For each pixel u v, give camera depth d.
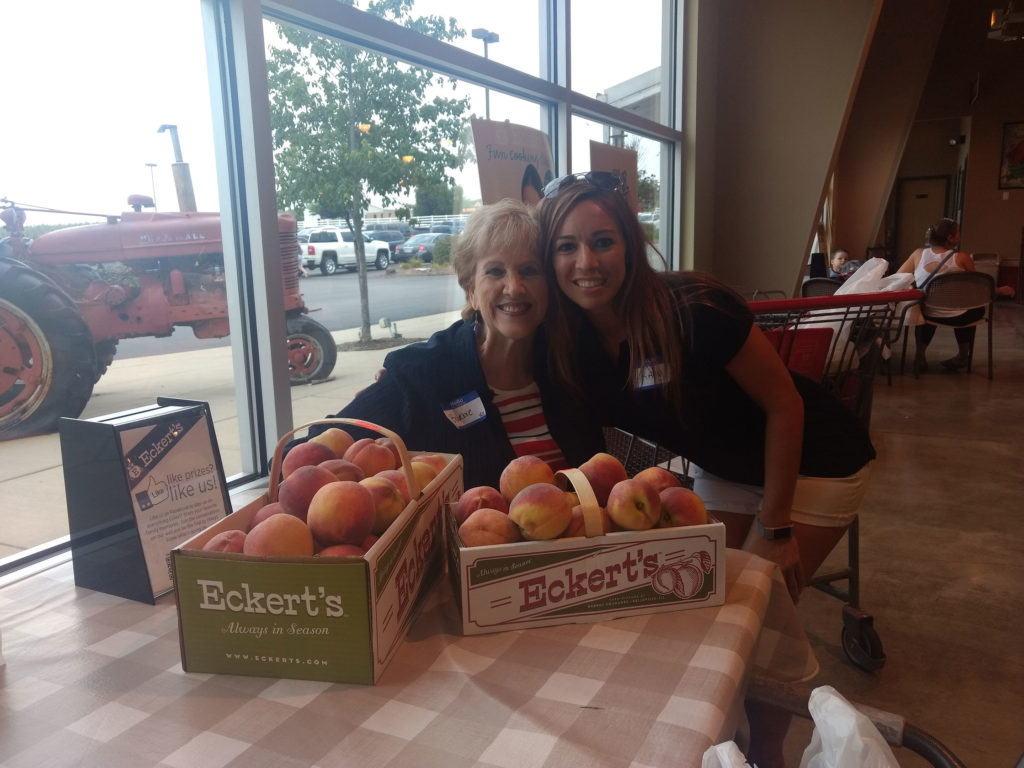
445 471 1.04
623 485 0.88
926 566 2.83
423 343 1.44
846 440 1.53
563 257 1.27
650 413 1.43
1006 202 13.62
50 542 1.47
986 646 2.29
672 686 0.73
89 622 0.92
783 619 1.03
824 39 5.07
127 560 0.97
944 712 1.98
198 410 1.07
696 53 4.98
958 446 4.31
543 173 2.79
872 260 5.62
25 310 2.08
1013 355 7.30
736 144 5.54
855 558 2.18
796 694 0.87
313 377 2.87
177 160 1.88
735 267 5.78
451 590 0.97
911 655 2.26
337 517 0.78
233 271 1.97
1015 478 3.75
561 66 3.53
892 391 5.85
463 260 1.35
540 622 0.86
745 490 1.56
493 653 0.81
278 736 0.67
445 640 0.84
